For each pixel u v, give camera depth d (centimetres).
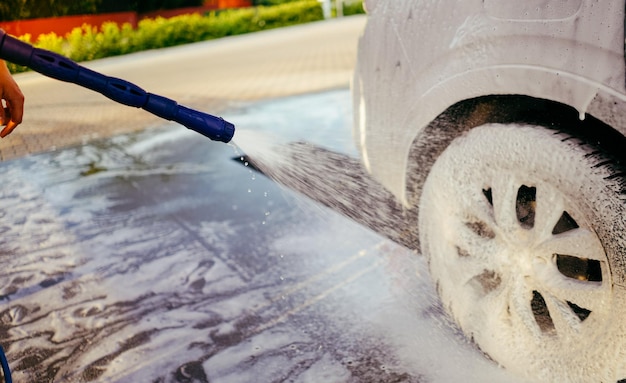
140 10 2764
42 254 347
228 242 340
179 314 267
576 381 181
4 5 2314
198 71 1239
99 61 2055
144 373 227
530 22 168
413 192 239
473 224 213
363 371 215
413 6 207
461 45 190
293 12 2600
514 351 198
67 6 2453
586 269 195
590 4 154
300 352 230
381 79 228
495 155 192
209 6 2958
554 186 176
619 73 151
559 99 166
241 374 220
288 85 849
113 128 701
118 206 420
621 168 164
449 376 209
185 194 430
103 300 287
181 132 635
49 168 541
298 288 280
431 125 213
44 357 243
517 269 192
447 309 225
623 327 163
